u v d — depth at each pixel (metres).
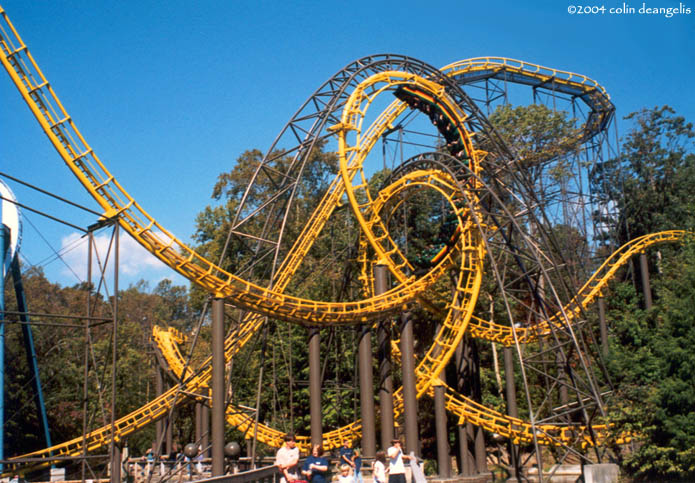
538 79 52.09
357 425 35.25
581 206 54.44
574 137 55.16
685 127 60.09
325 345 46.09
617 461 32.47
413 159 37.28
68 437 45.69
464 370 38.00
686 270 33.22
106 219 24.22
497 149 34.66
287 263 34.16
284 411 46.84
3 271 33.69
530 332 36.91
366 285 38.12
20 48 22.98
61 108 23.59
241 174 63.91
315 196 65.38
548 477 33.53
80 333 58.84
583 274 50.88
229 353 32.38
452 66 46.50
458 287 33.44
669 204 58.31
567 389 38.72
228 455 34.06
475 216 30.55
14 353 45.16
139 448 51.16
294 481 15.24
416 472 18.33
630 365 32.53
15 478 32.53
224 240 57.88
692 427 28.06
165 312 102.75
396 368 45.84
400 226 54.03
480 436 35.62
